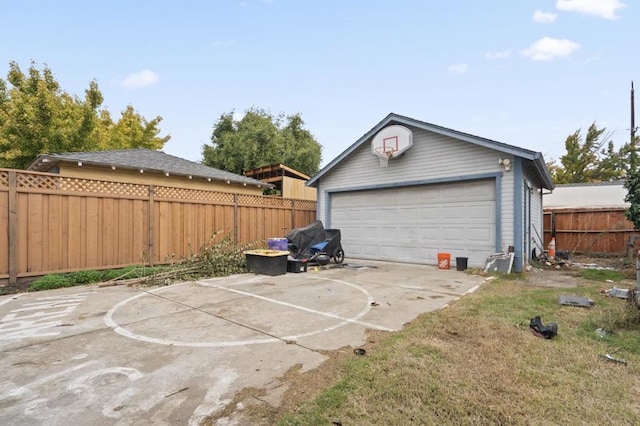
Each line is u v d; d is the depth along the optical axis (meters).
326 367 2.81
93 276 6.76
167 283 6.65
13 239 6.04
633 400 2.29
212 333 3.70
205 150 23.23
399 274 7.82
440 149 9.22
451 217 9.08
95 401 2.30
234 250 8.64
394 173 10.18
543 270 8.42
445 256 8.54
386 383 2.51
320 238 9.79
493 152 8.27
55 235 6.55
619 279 6.94
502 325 3.85
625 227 11.81
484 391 2.40
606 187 13.95
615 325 3.70
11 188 6.04
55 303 5.08
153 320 4.20
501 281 6.80
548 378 2.59
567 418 2.09
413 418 2.09
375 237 10.75
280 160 22.48
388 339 3.44
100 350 3.21
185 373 2.72
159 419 2.09
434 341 3.36
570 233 12.76
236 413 2.15
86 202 6.99
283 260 7.92
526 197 9.14
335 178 11.80
